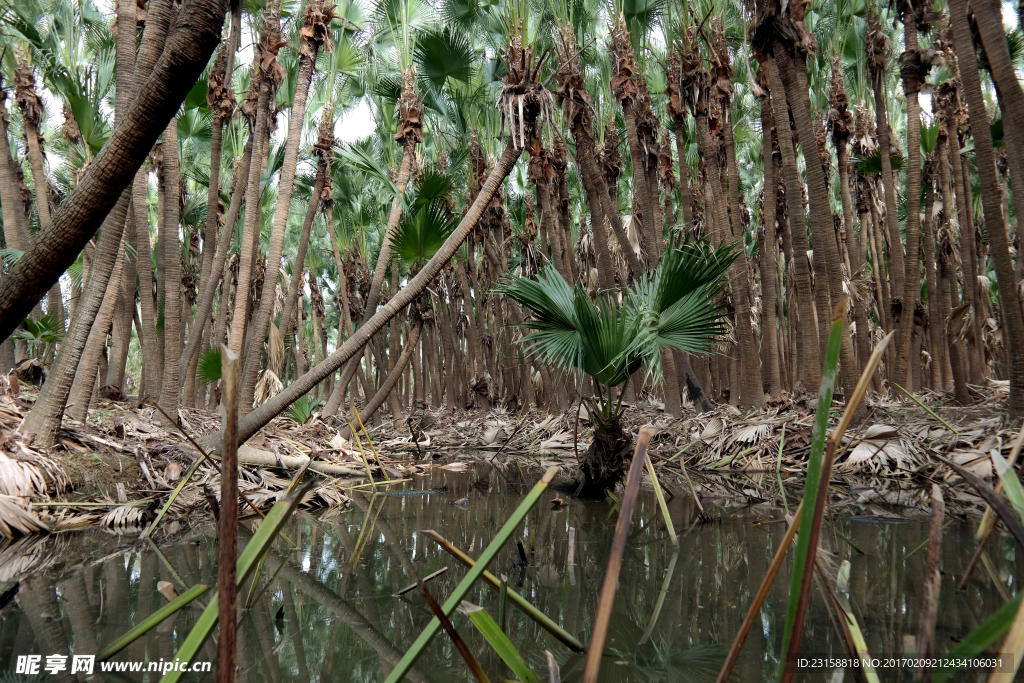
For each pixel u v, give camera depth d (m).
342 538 3.00
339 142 6.76
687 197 9.98
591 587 2.15
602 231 8.16
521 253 12.71
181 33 1.53
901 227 14.16
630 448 4.25
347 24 9.24
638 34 8.80
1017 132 4.68
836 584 1.27
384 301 15.62
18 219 7.45
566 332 4.16
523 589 2.15
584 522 3.37
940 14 8.41
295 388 4.11
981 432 4.57
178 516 3.57
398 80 10.69
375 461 6.00
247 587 2.18
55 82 6.85
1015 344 4.74
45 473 3.47
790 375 12.89
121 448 4.33
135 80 3.30
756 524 3.19
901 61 7.25
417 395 17.67
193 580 2.24
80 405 4.95
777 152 11.00
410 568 2.43
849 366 6.11
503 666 1.50
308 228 9.12
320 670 1.46
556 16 7.76
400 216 7.81
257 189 7.26
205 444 4.71
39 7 7.91
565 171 10.02
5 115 7.38
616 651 1.58
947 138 9.58
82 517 3.29
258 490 3.98
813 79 10.45
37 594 2.07
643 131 8.66
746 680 1.36
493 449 8.01
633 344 3.81
